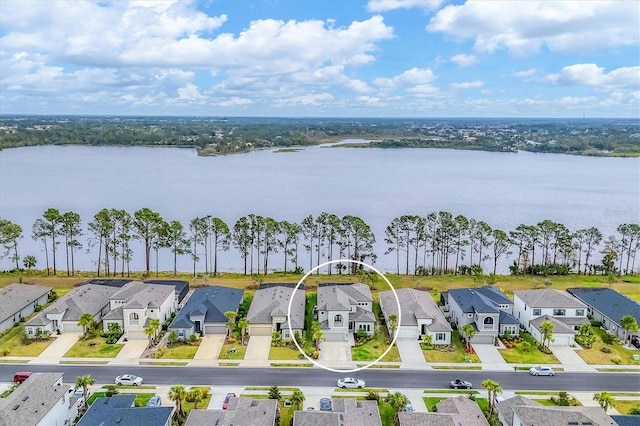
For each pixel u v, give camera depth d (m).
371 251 132.50
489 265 128.50
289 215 169.12
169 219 161.25
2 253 130.62
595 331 82.31
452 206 187.25
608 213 177.00
